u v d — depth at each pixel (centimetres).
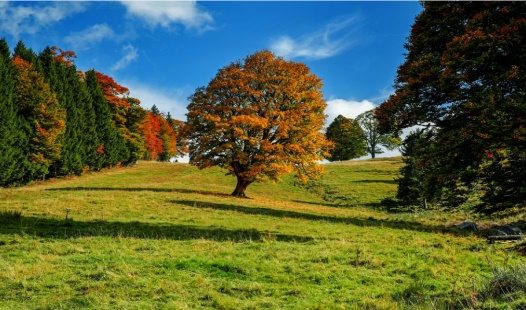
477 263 1233
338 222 2419
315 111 3734
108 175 6216
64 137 5338
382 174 6706
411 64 2064
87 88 6531
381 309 782
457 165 1869
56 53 6906
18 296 835
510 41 1606
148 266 1097
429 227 2288
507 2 1784
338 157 10062
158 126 9794
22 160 4425
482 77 1783
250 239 1597
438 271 1122
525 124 1560
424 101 2008
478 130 1692
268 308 802
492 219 2777
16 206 2217
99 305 793
